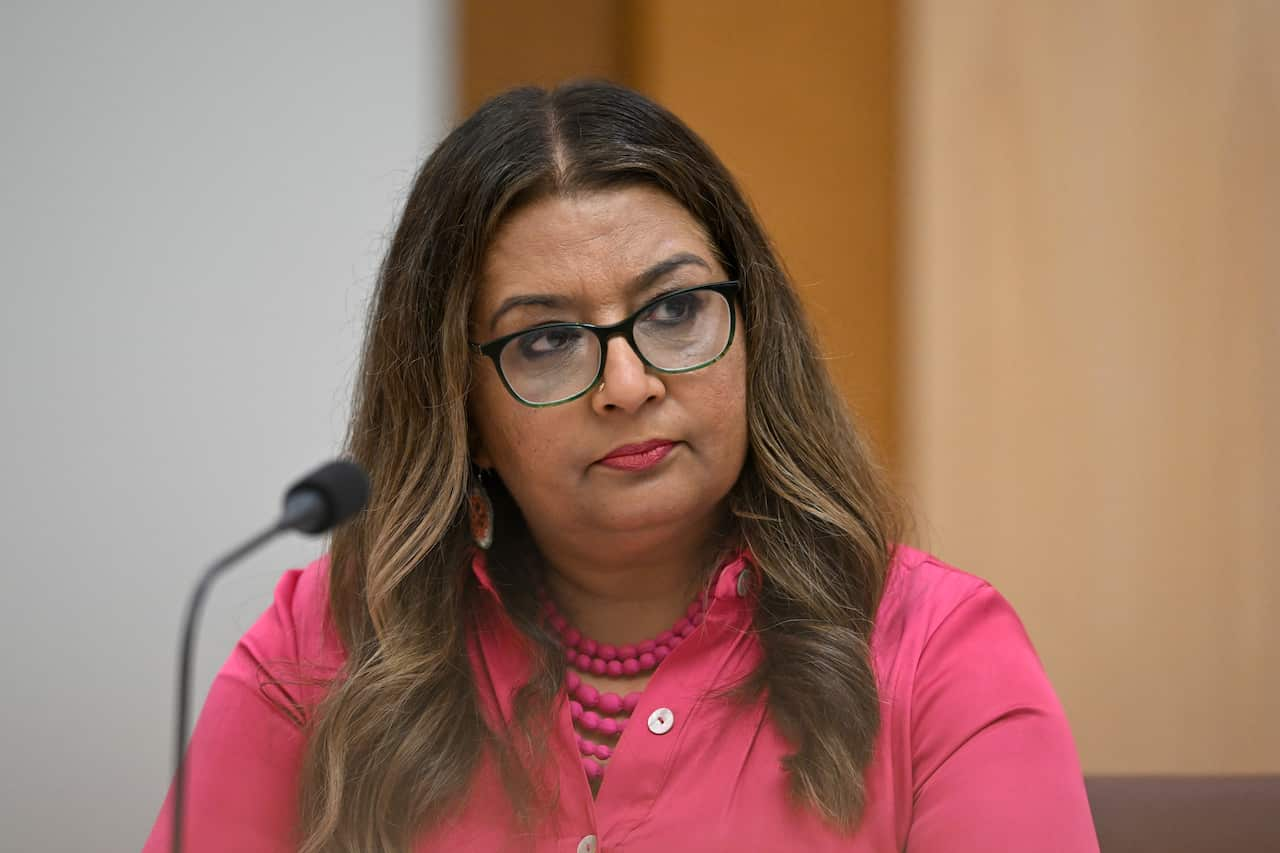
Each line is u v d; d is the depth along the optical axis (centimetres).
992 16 951
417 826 485
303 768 515
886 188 981
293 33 929
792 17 980
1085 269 946
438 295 498
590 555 500
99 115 918
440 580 514
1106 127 937
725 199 498
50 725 930
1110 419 948
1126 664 955
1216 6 914
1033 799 456
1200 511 940
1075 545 959
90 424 929
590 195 470
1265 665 935
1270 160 914
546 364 471
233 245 932
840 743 473
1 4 906
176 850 328
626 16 1006
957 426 971
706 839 470
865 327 985
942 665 495
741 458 492
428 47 947
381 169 937
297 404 938
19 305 921
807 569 505
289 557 935
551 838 481
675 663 496
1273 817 527
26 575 927
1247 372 927
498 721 500
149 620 932
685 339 470
